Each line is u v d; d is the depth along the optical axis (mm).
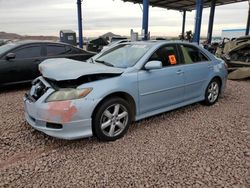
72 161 2912
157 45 4121
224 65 5410
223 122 4172
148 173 2658
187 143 3363
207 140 3455
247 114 4602
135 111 3723
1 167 2795
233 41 9438
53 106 3031
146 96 3793
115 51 4453
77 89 3100
